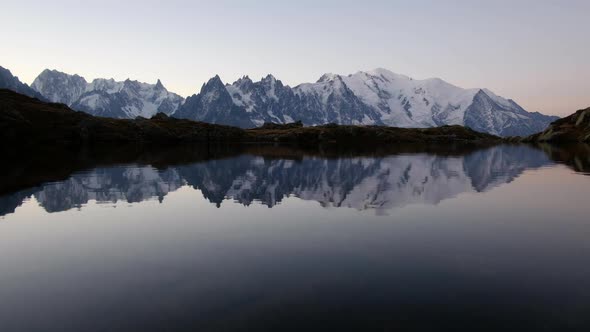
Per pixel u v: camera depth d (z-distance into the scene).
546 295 15.58
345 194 42.78
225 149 152.38
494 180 53.78
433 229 26.48
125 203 37.75
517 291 15.99
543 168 69.69
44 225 28.77
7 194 42.50
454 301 15.14
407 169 72.25
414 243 23.16
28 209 34.72
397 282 17.06
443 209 33.62
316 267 19.06
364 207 35.03
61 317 14.30
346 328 13.22
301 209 34.41
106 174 61.47
